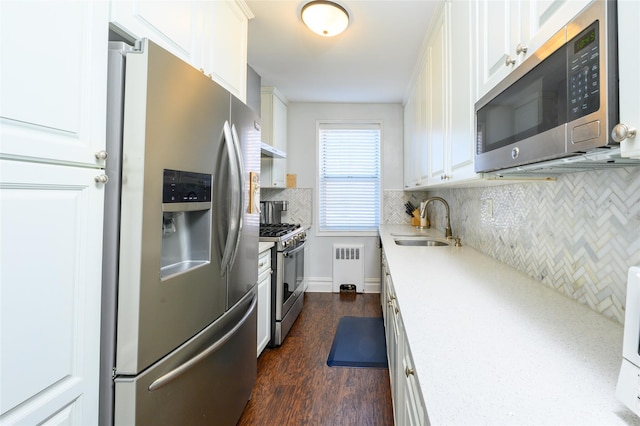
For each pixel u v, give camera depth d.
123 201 0.87
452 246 2.34
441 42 1.85
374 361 2.35
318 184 4.20
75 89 0.76
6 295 0.61
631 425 0.50
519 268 1.53
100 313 0.85
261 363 2.32
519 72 0.83
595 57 0.55
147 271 0.89
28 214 0.65
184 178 1.07
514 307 1.04
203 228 1.23
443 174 1.78
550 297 1.15
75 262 0.77
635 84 0.48
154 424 0.94
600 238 0.98
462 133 1.41
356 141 4.19
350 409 1.80
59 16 0.71
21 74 0.63
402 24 2.18
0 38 0.60
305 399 1.90
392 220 4.14
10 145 0.61
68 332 0.75
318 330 2.92
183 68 1.04
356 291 4.12
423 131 2.49
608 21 0.52
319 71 3.05
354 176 4.22
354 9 2.01
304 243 3.57
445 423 0.51
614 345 0.78
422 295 1.17
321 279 4.20
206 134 1.19
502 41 0.99
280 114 3.76
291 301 2.91
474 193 2.22
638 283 0.51
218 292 1.31
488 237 1.95
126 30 0.99
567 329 0.87
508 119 0.91
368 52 2.63
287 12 2.06
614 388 0.60
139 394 0.88
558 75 0.66
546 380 0.63
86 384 0.80
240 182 1.45
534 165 0.85
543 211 1.31
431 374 0.65
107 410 0.87
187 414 1.11
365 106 4.14
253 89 2.65
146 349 0.90
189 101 1.08
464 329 0.87
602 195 0.98
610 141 0.52
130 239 0.87
